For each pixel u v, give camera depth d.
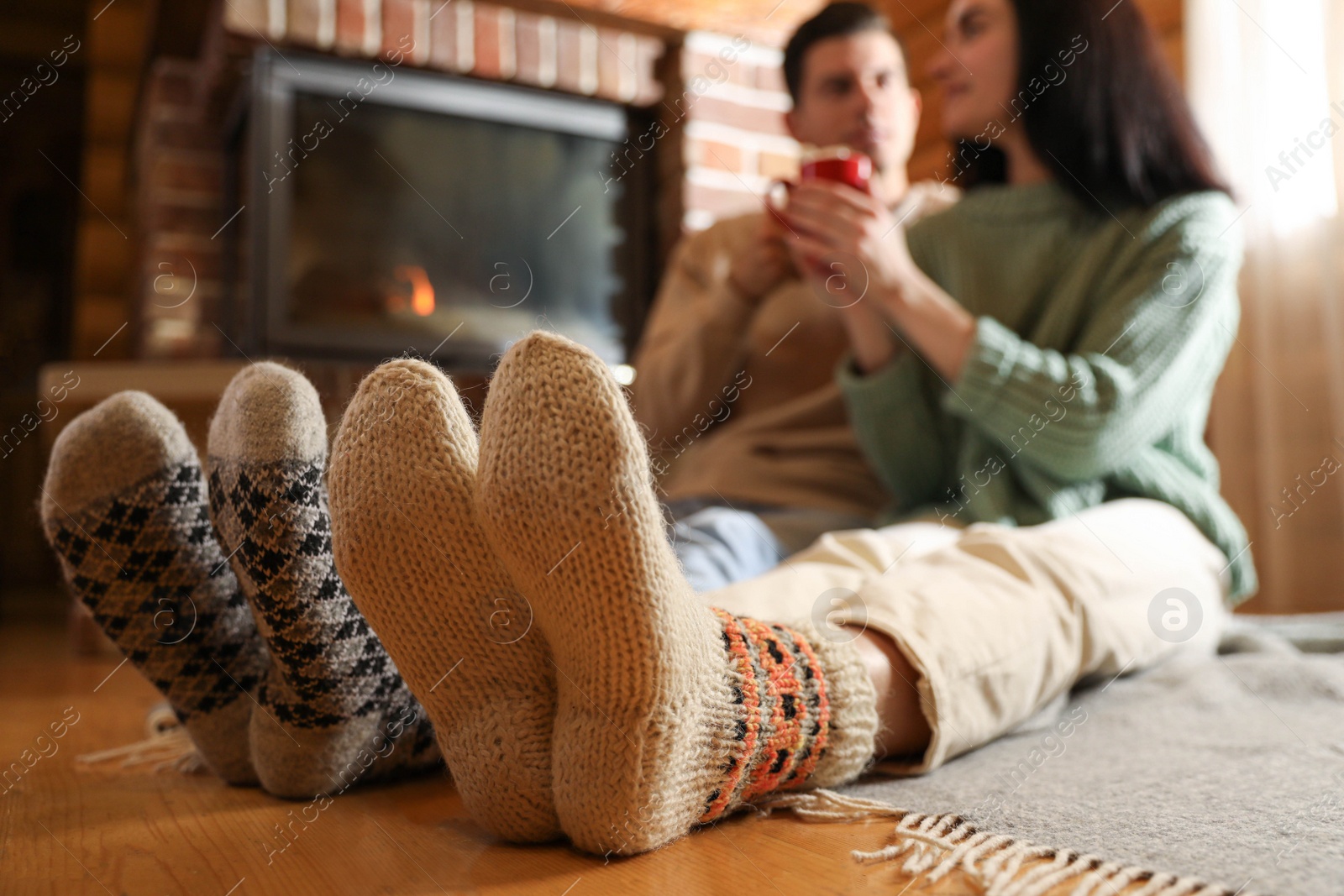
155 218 2.44
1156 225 1.00
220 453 0.59
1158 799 0.58
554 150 2.38
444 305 2.28
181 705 0.65
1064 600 0.76
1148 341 0.96
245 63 2.17
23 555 4.36
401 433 0.50
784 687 0.56
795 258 1.15
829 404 1.21
